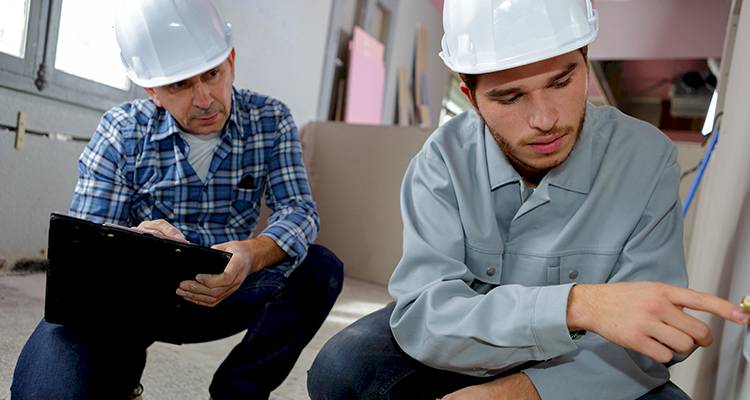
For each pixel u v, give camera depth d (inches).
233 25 114.4
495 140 32.5
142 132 41.9
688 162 96.1
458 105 278.4
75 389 30.8
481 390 28.5
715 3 174.4
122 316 34.2
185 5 39.4
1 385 44.6
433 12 225.0
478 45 28.8
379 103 177.8
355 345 34.7
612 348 29.2
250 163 44.9
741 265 32.4
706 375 38.9
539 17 28.0
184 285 33.5
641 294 23.6
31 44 78.9
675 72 267.1
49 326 34.4
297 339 43.2
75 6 86.4
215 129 40.6
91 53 90.4
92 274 31.9
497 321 27.0
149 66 38.9
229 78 40.8
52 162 85.4
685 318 22.7
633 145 33.1
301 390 55.2
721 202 44.5
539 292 26.4
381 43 185.5
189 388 50.5
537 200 32.8
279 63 131.0
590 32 28.2
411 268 32.5
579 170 32.4
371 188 130.1
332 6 149.3
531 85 27.1
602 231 32.4
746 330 26.8
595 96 257.0
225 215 43.9
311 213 44.5
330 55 150.6
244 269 37.0
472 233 33.4
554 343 25.9
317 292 43.8
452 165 34.1
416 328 30.5
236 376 41.7
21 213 82.3
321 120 150.6
